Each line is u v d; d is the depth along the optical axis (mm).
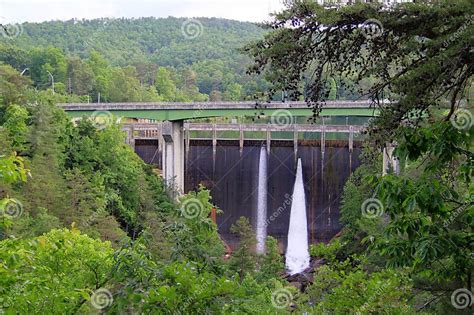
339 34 13633
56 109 68688
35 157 53094
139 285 9469
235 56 125062
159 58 132000
